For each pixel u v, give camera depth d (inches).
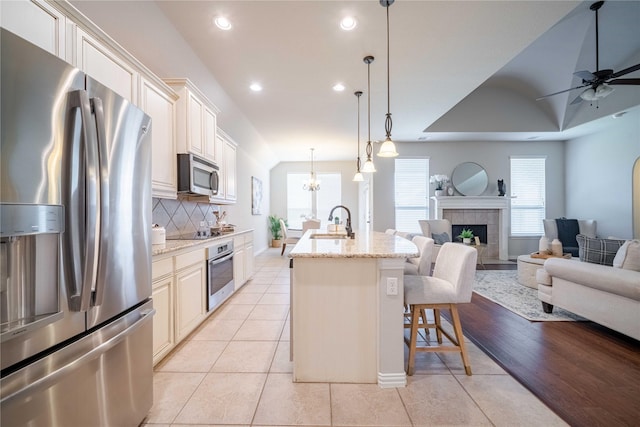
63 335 38.9
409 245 84.7
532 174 253.0
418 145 253.6
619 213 207.6
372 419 58.4
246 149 238.5
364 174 308.3
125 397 51.5
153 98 85.5
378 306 70.2
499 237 249.1
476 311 122.7
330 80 134.3
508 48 109.0
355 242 93.9
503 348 89.0
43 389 35.7
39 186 35.4
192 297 95.9
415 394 66.2
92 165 40.9
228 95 151.2
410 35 100.7
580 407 61.5
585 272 96.3
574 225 222.4
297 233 337.4
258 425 57.1
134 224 53.4
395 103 163.6
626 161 202.1
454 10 88.5
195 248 98.0
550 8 87.7
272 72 126.3
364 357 71.1
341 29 97.3
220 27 95.3
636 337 83.3
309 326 71.3
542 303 122.6
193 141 106.0
